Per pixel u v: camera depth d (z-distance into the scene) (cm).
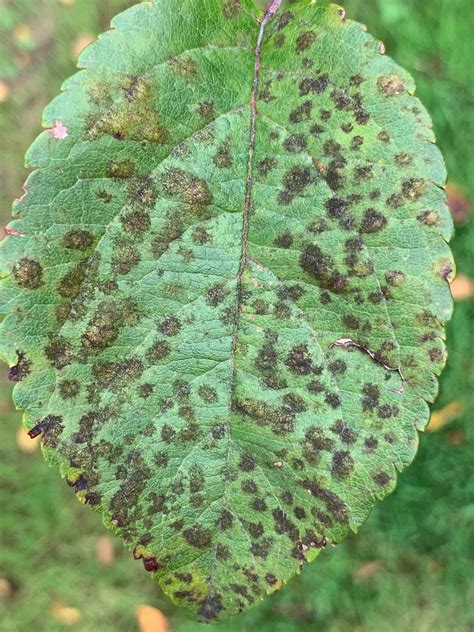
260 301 8
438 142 17
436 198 7
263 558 8
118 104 7
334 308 7
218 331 8
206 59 7
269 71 7
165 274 7
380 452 8
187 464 8
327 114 7
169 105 7
